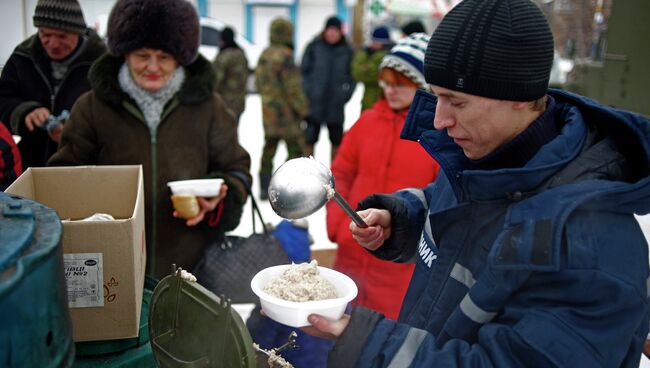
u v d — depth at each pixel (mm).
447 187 1216
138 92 1959
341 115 5867
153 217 2006
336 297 1047
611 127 1000
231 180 2072
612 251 854
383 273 2199
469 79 937
